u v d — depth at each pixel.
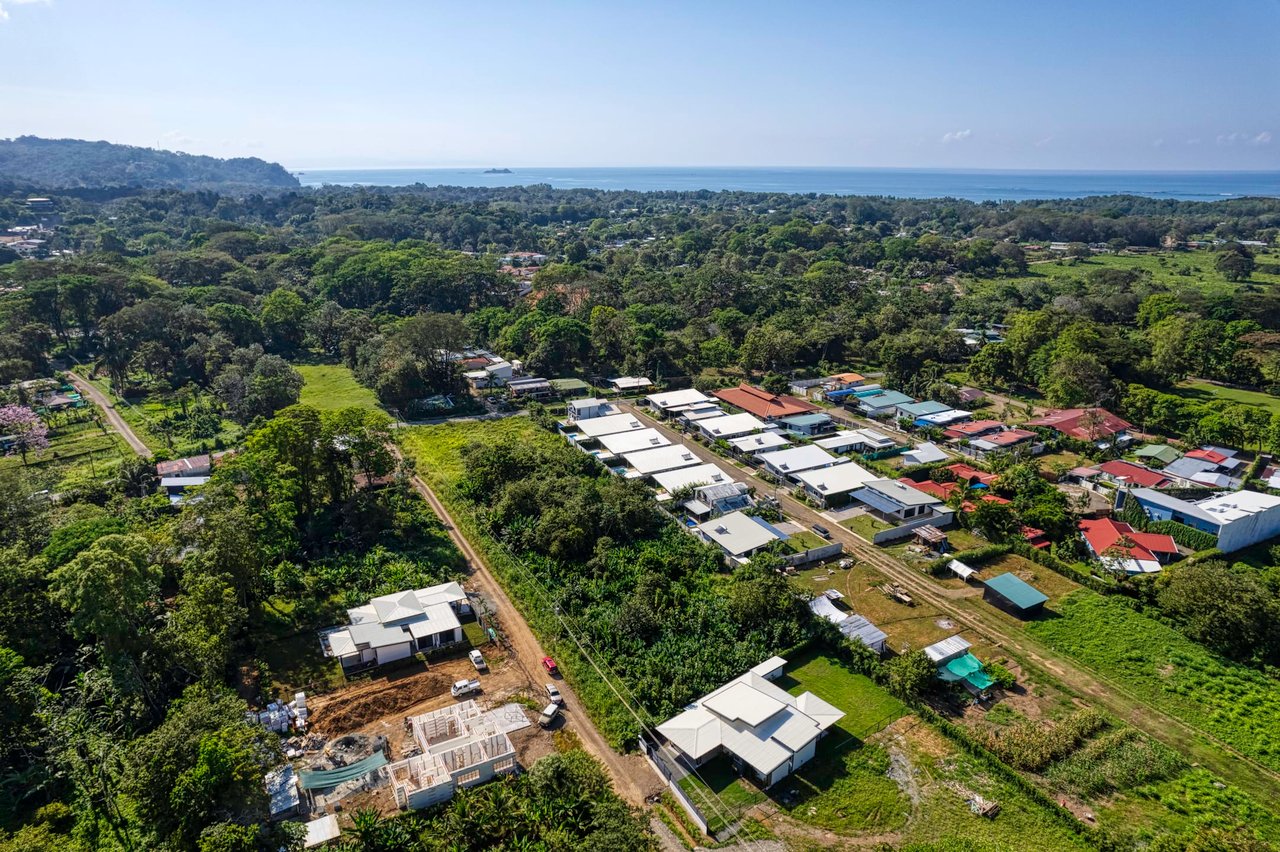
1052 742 44.50
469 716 46.53
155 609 52.09
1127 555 65.75
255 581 56.81
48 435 96.56
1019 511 72.62
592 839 34.91
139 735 44.25
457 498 78.94
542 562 65.06
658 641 53.91
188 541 59.31
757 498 80.69
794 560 66.62
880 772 42.94
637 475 84.69
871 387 118.19
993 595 60.78
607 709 47.28
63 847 36.78
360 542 69.31
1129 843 37.97
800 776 42.69
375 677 51.88
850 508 78.69
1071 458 91.62
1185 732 46.53
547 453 86.06
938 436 98.44
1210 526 68.00
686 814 40.03
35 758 41.03
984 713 48.12
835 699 49.34
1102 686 50.84
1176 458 88.19
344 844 37.25
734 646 53.34
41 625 50.41
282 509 66.19
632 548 67.94
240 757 37.00
